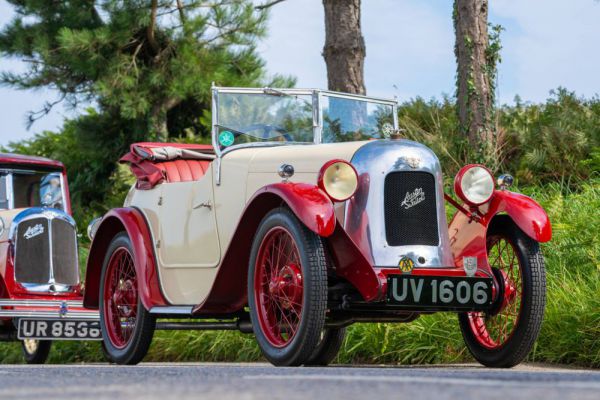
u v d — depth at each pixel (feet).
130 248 30.17
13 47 83.20
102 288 31.91
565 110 56.44
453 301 23.82
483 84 51.75
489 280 24.27
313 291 22.21
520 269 25.17
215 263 27.35
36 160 46.26
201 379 14.23
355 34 54.24
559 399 10.46
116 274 31.81
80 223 82.64
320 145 25.94
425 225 24.49
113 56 81.87
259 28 83.97
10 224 42.86
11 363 50.14
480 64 51.80
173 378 14.61
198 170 32.09
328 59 54.49
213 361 39.52
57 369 19.30
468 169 25.46
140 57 86.38
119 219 30.66
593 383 13.17
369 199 24.09
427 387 12.09
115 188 82.64
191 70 80.74
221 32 84.74
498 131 54.13
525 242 25.23
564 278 32.27
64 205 46.88
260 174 26.13
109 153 86.02
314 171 24.97
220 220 27.17
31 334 39.68
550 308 30.40
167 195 29.71
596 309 29.45
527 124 57.88
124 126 87.20
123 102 82.43
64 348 47.85
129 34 80.84
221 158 27.68
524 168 52.90
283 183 23.34
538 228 24.61
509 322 27.17
